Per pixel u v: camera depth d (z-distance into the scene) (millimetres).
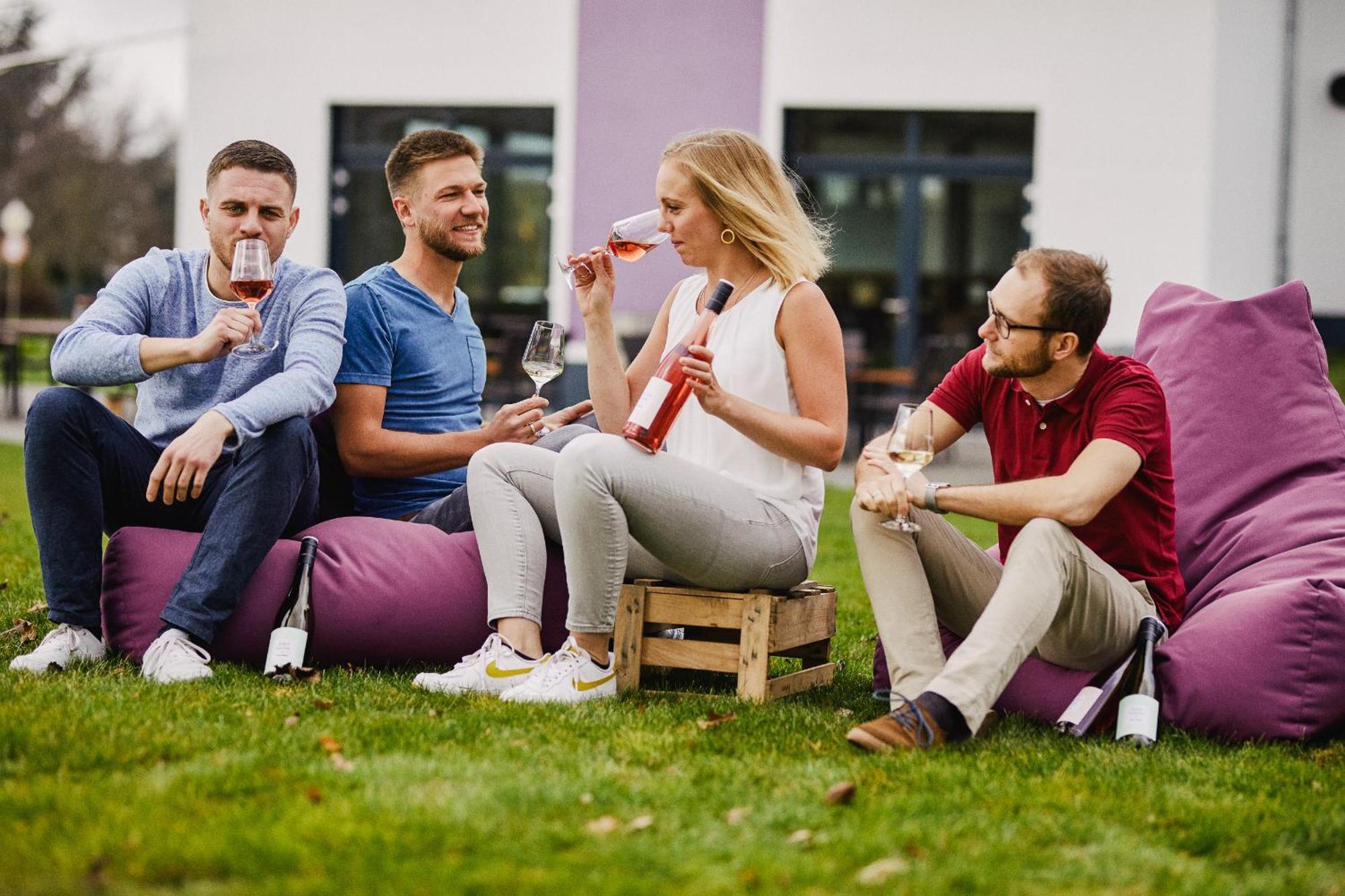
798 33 10625
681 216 3229
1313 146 10359
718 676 3631
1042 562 2822
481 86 10969
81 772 2373
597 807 2299
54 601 3275
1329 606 2992
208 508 3480
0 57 30312
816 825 2252
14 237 21344
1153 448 3020
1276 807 2457
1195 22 10234
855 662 3850
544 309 11336
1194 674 3025
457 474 3854
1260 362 3729
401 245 11273
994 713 2963
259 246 3266
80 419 3271
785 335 3188
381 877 1945
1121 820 2355
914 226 11211
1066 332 2953
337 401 3625
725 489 3105
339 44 11070
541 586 3234
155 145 34781
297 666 3199
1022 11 10406
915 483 3002
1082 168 10438
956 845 2178
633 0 10742
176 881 1938
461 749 2615
